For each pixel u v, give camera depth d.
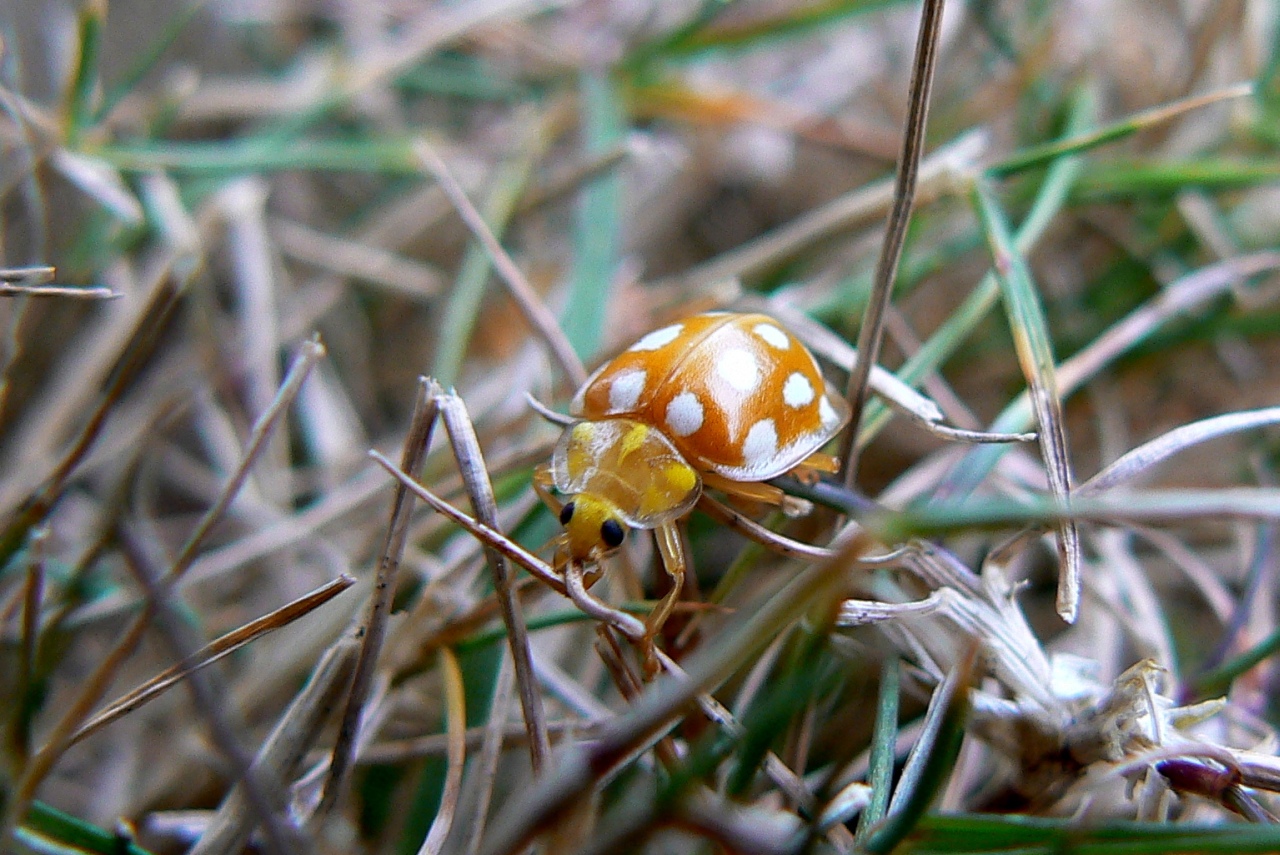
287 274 0.05
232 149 0.05
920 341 0.05
